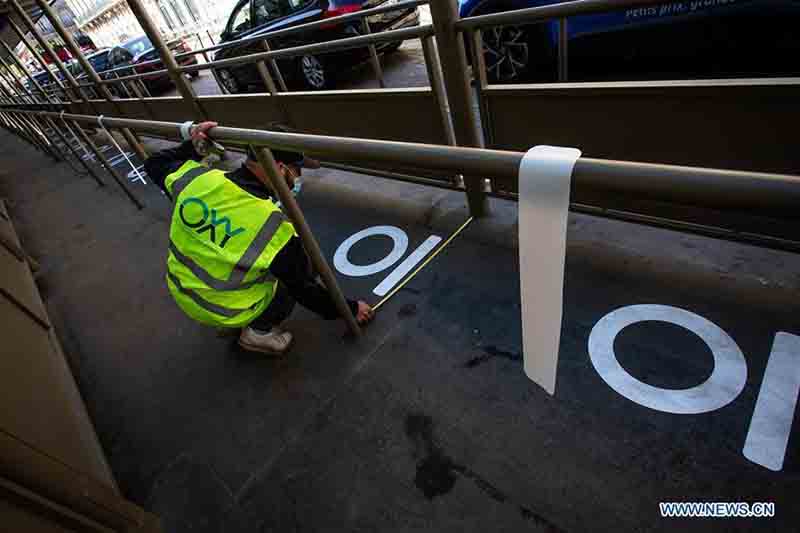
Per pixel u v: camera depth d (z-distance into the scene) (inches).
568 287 81.0
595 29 119.7
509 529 51.9
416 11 244.5
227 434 74.9
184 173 67.9
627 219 82.9
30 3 283.9
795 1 85.8
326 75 241.4
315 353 84.2
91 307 127.1
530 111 82.3
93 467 66.9
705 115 63.4
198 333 101.2
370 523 56.7
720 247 79.6
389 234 113.8
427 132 102.8
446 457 61.1
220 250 65.3
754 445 52.8
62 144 367.6
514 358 71.7
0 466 44.4
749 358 61.7
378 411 70.2
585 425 59.7
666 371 63.2
